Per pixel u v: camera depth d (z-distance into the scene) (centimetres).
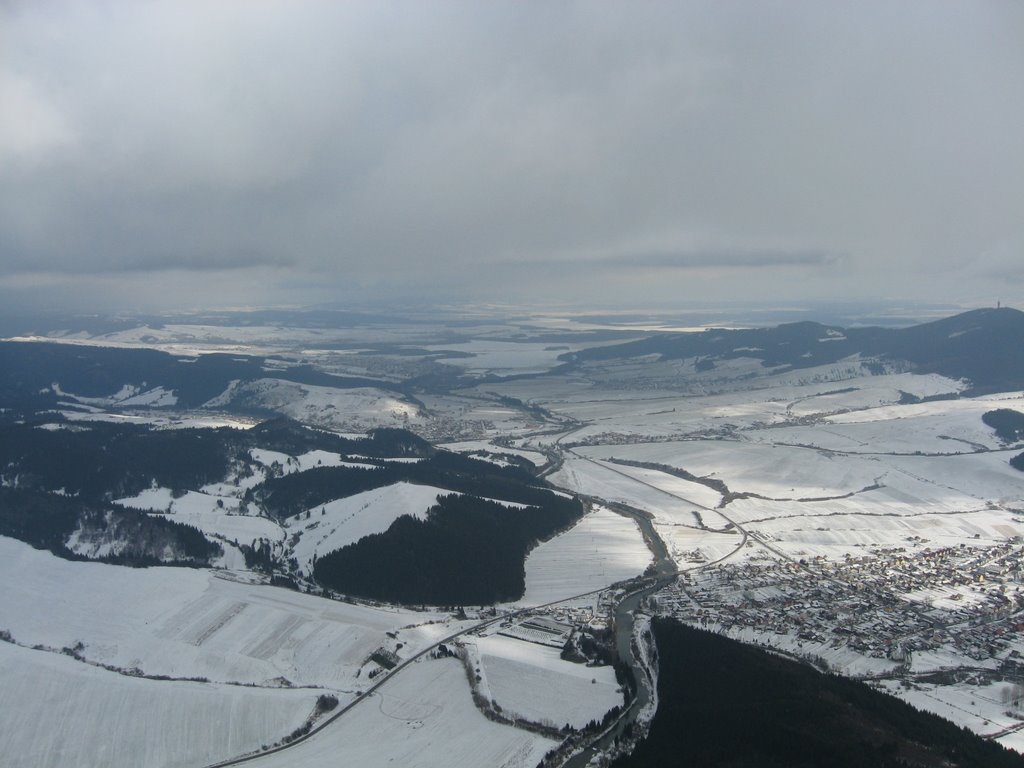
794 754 18825
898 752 18788
